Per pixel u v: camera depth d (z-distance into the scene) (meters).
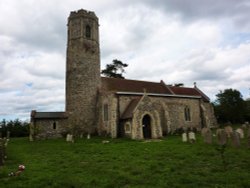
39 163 11.47
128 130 25.77
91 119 29.91
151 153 13.30
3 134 42.34
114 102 27.48
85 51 31.23
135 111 25.23
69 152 15.36
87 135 27.36
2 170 9.77
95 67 31.64
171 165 9.70
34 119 28.17
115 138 25.69
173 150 14.12
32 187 7.14
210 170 8.59
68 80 31.09
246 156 10.82
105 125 28.41
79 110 29.56
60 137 28.61
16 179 8.19
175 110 32.97
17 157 13.93
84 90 30.16
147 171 8.73
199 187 6.62
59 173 8.95
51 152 15.79
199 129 34.81
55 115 29.80
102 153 14.34
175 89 36.00
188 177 7.63
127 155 12.95
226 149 13.10
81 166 10.33
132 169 9.20
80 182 7.48
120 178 7.86
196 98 35.81
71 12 32.84
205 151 12.81
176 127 32.38
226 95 50.22
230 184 6.75
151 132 26.08
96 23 33.25
